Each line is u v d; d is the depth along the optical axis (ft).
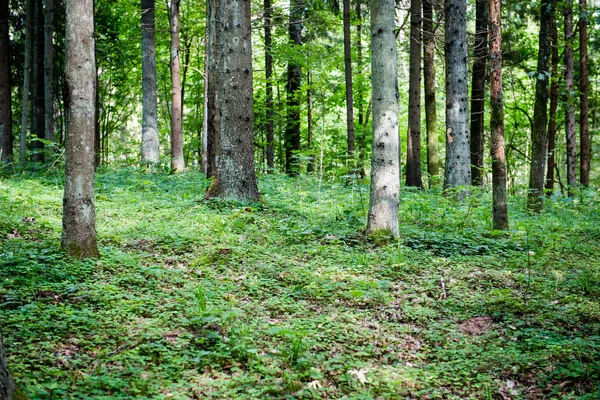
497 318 21.11
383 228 32.40
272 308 21.38
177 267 26.48
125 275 23.77
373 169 32.63
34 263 23.09
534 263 29.48
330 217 40.24
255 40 95.96
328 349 17.63
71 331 17.21
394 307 22.24
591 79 88.28
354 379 15.47
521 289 24.86
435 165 68.49
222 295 22.38
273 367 15.78
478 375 16.15
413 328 20.03
